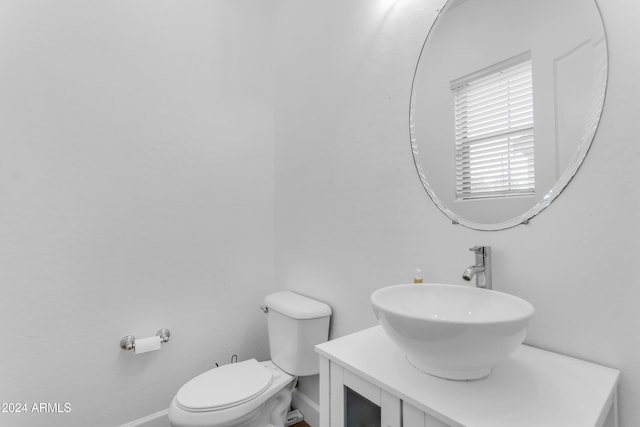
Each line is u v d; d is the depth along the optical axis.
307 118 1.89
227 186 2.04
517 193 0.96
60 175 1.51
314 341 1.62
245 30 2.15
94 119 1.60
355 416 0.85
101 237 1.61
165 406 1.75
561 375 0.76
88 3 1.61
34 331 1.44
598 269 0.82
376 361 0.85
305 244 1.89
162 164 1.80
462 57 1.11
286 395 1.65
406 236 1.29
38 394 1.44
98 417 1.56
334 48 1.68
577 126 0.85
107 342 1.60
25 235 1.43
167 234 1.80
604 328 0.81
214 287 1.96
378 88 1.43
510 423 0.58
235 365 1.65
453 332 0.64
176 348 1.81
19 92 1.43
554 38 0.90
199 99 1.94
